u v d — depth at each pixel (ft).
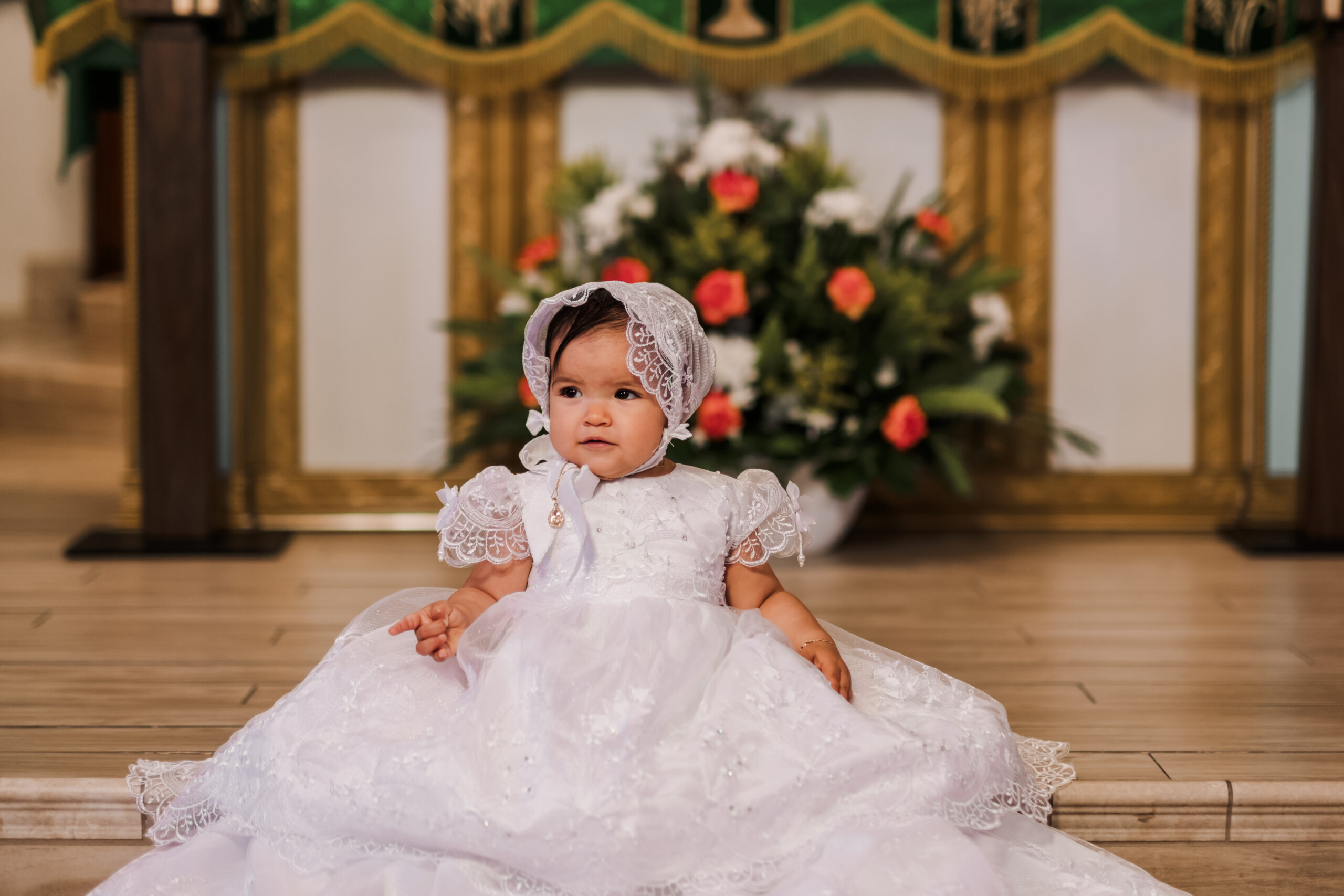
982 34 12.78
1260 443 13.79
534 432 6.91
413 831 5.68
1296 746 7.44
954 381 12.55
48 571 11.73
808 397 11.99
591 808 5.52
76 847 6.79
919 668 6.95
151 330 12.44
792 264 12.66
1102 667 8.99
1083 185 13.71
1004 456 14.01
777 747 5.88
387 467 13.94
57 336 25.93
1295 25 12.65
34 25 12.31
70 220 26.91
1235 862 6.80
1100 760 7.20
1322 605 10.75
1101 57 13.19
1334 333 12.66
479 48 12.78
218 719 7.78
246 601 10.68
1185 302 13.80
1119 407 13.96
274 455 13.85
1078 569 12.11
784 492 6.99
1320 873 6.79
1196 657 9.25
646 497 6.68
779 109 13.67
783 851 5.73
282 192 13.57
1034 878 6.00
